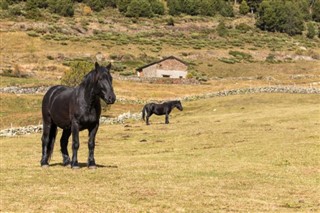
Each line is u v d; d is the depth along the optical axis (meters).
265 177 20.66
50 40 142.38
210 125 44.38
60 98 20.97
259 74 126.00
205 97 75.12
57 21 171.25
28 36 141.62
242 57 147.62
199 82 101.06
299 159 25.28
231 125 42.97
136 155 30.22
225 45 162.12
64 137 22.45
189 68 128.12
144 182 18.84
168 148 33.03
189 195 16.73
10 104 72.88
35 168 22.02
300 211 14.95
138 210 14.52
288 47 167.88
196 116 54.84
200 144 33.88
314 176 21.03
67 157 22.58
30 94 79.50
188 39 168.12
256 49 160.25
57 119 21.20
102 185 18.09
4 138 43.50
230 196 16.88
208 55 145.50
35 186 17.77
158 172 21.30
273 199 16.64
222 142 33.88
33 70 110.25
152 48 149.00
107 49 141.38
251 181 19.70
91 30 166.25
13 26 154.25
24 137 43.53
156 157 28.03
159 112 49.28
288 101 63.81
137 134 41.41
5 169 21.94
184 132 40.56
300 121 41.94
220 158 26.81
